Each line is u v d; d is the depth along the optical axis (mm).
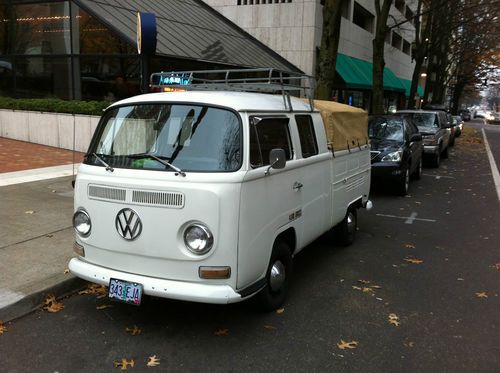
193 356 3820
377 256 6543
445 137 18109
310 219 5250
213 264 3775
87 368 3621
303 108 5309
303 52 21656
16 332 4137
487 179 13758
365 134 7355
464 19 33531
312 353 3912
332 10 13180
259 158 4164
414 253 6703
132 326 4297
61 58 15414
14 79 16797
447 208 9734
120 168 4102
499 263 6297
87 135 13797
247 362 3752
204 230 3727
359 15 30828
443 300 5074
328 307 4824
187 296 3756
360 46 28781
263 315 4586
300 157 4938
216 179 3768
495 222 8562
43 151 13703
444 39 36312
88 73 14922
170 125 4219
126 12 15391
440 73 46156
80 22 14781
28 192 8664
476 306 4934
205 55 15938
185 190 3758
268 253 4301
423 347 4059
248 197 3926
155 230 3855
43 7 15578
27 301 4512
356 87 23766
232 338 4121
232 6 22609
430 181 13297
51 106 14664
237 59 17641
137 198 3904
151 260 3918
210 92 4699
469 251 6828
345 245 6918
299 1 21500
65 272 5102
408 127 12133
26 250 5734
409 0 41719
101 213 4098
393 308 4844
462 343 4141
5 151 13352
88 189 4172
